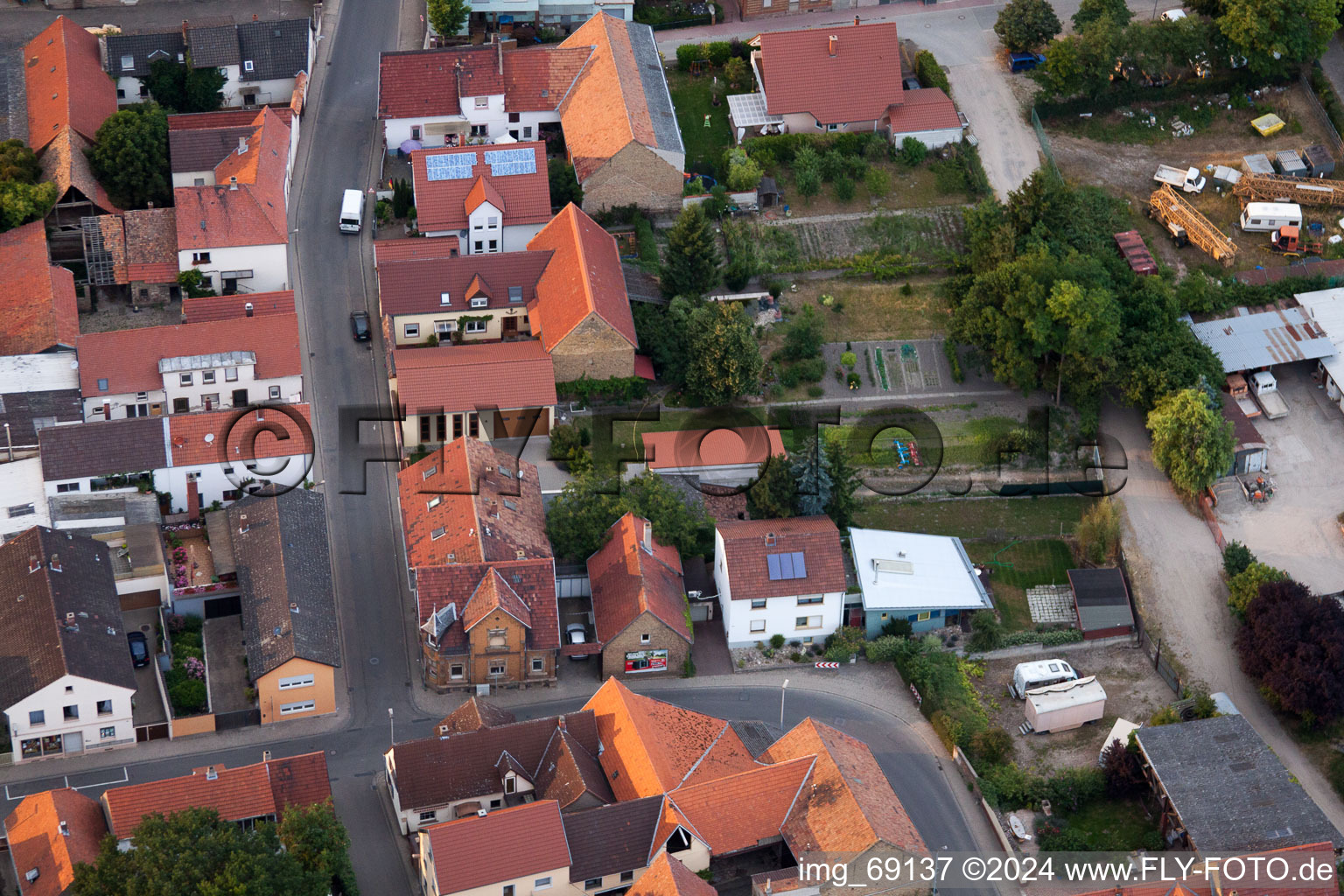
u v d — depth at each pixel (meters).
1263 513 161.75
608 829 124.50
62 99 173.50
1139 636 152.62
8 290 161.12
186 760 134.00
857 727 142.38
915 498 161.62
